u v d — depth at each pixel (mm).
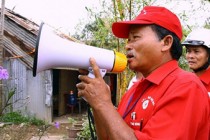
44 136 9703
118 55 1751
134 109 1760
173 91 1576
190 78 1602
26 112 12016
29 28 11312
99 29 5922
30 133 9984
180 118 1510
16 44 11602
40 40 1683
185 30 5523
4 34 11648
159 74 1709
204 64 3137
